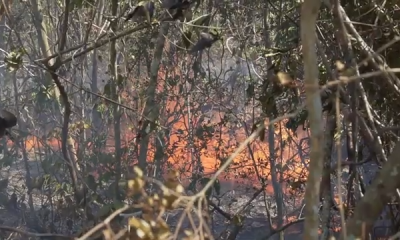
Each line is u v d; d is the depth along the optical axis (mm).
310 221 2584
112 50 8031
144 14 5367
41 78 9812
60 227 8766
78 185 7883
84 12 9797
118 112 8203
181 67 10555
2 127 5488
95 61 10359
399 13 5227
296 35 6254
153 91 7203
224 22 8820
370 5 5180
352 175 4926
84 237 2559
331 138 4773
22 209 9414
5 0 7043
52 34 10445
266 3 8266
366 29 5246
